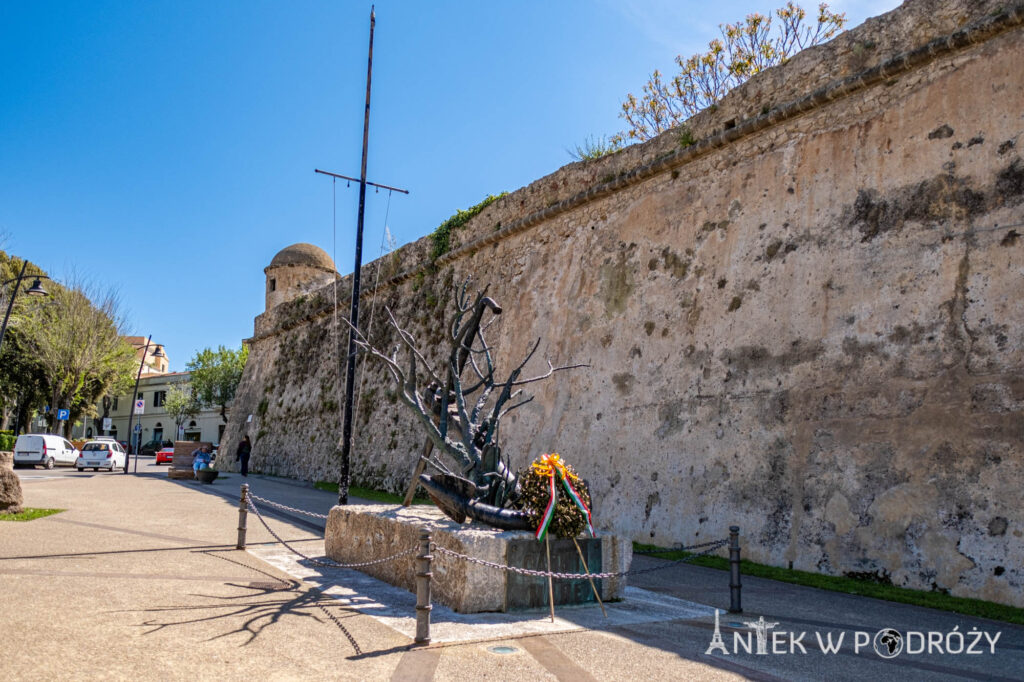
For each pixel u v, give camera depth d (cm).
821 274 1111
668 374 1316
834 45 1195
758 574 966
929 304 960
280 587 748
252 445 3247
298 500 1709
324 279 3844
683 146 1439
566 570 716
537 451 1555
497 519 733
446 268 2228
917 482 909
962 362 905
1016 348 857
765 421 1118
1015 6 952
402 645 548
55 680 427
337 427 2558
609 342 1480
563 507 717
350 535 894
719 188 1345
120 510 1328
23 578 709
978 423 870
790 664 538
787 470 1063
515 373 884
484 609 666
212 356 6016
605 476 1367
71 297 4009
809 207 1166
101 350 4075
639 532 1252
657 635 611
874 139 1099
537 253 1819
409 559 760
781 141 1251
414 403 889
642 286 1446
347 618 628
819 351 1075
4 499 1148
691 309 1316
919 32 1078
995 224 914
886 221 1045
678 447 1244
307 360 3009
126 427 7144
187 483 2127
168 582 737
